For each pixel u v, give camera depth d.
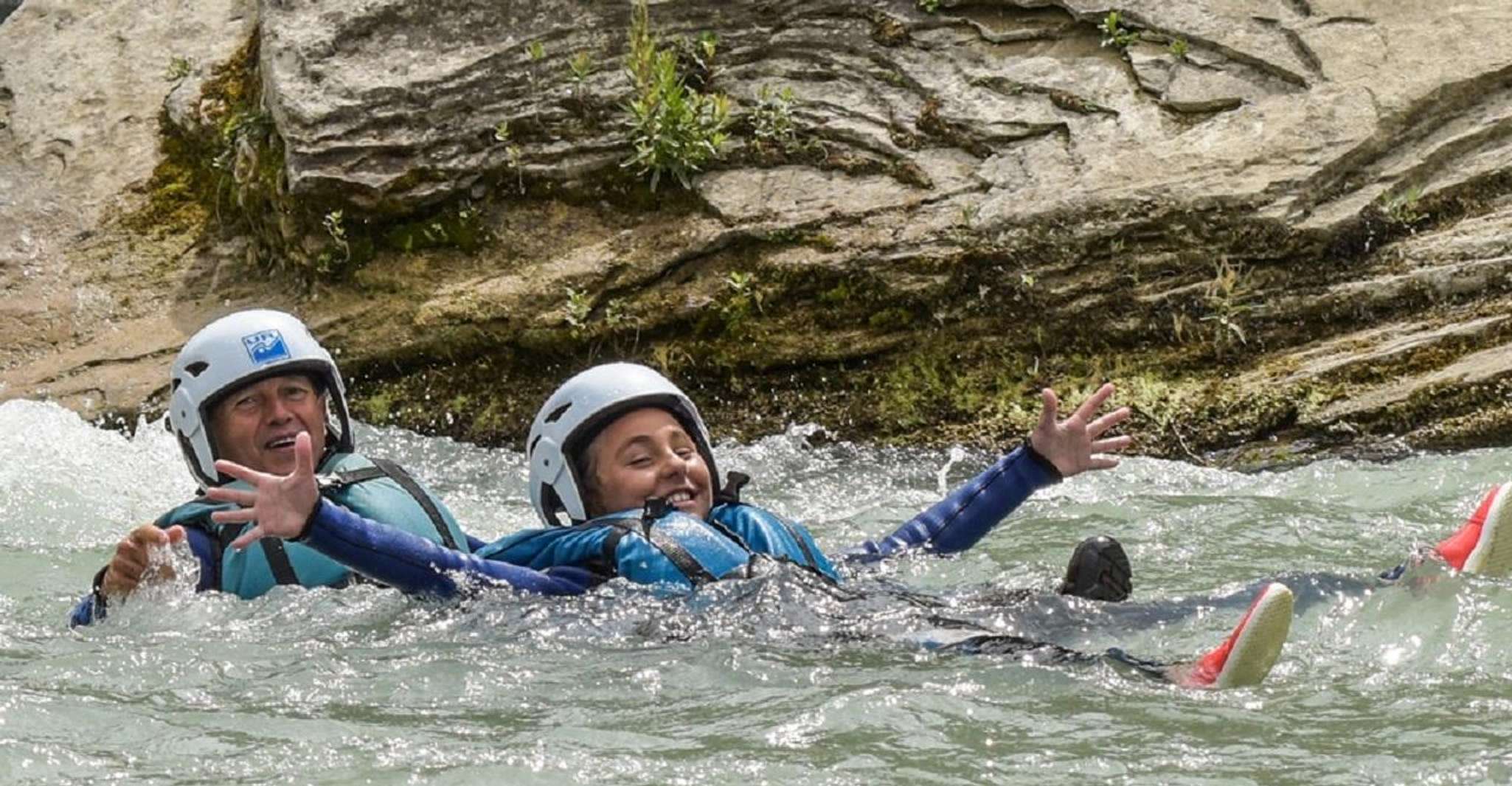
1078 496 18.88
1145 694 11.70
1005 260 22.45
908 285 22.61
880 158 24.09
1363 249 22.08
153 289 26.09
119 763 10.99
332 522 13.54
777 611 13.38
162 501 20.38
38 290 26.20
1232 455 20.53
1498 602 13.10
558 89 25.02
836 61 25.31
